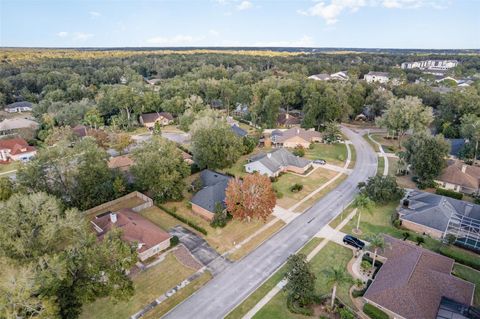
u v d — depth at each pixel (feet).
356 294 110.01
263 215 148.97
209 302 109.19
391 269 115.34
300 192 190.90
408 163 204.23
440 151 184.75
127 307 106.73
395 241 128.98
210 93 401.29
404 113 258.98
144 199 181.47
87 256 96.43
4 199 144.05
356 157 251.80
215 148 202.49
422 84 418.31
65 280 93.50
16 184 153.58
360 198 144.77
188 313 104.73
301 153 248.73
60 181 165.27
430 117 255.91
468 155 227.20
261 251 136.56
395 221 153.58
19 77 494.59
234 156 208.64
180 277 121.19
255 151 266.57
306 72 623.77
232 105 419.95
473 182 187.32
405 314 95.81
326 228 153.38
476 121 237.25
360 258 130.31
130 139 269.03
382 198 169.27
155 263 128.67
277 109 329.93
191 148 223.71
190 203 172.14
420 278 105.19
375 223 157.58
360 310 104.06
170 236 139.03
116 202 177.58
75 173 163.94
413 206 163.02
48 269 89.56
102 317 102.63
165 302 109.19
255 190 147.64
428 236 145.38
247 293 113.19
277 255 133.69
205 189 172.86
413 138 203.21
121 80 606.55
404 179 208.74
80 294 93.81
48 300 83.66
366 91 390.42
